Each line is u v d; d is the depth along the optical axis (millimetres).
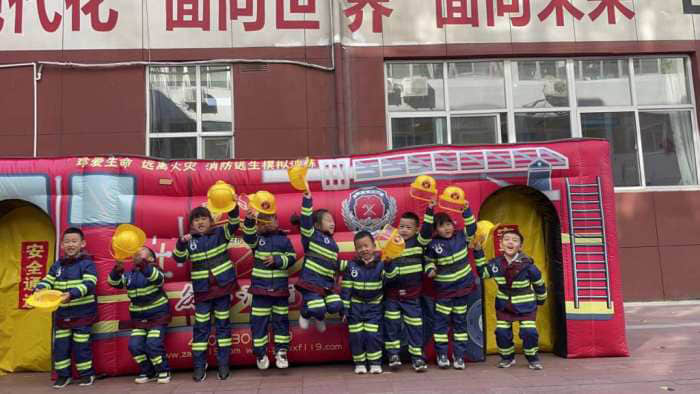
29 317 4871
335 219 4816
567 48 8023
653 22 8133
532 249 5230
